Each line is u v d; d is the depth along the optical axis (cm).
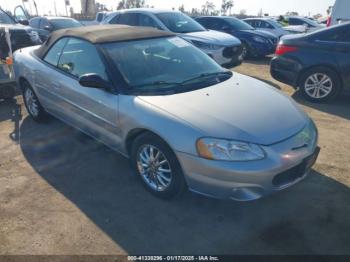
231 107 290
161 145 285
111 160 382
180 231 272
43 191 324
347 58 548
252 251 252
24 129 471
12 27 816
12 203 306
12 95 575
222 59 753
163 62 358
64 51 399
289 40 607
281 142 267
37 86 444
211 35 783
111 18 916
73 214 292
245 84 350
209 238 265
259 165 253
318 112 545
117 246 257
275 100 319
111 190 326
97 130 359
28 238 264
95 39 357
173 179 288
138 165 321
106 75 331
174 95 305
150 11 841
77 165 371
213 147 256
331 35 568
